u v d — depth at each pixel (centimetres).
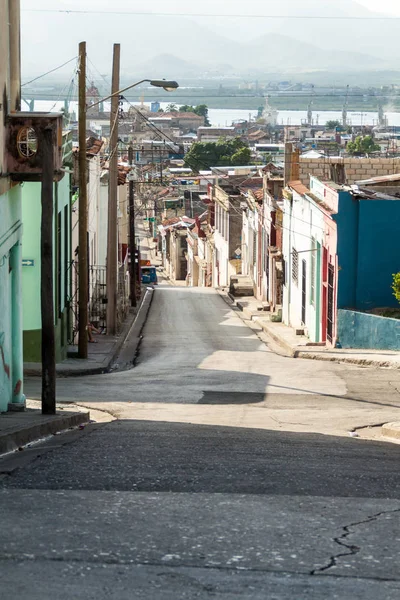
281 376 2439
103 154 5128
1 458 1098
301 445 1311
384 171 4412
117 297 3747
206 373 2517
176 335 3722
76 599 540
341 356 2722
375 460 1171
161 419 1730
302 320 3734
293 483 933
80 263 2800
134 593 555
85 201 2788
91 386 2277
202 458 1095
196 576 593
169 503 806
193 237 9850
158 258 12938
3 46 1537
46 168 1538
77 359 2781
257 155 15100
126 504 797
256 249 5825
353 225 2975
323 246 3250
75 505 788
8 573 587
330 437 1496
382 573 614
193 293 6438
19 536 675
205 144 14588
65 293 2909
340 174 3803
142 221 16900
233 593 561
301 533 711
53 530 697
